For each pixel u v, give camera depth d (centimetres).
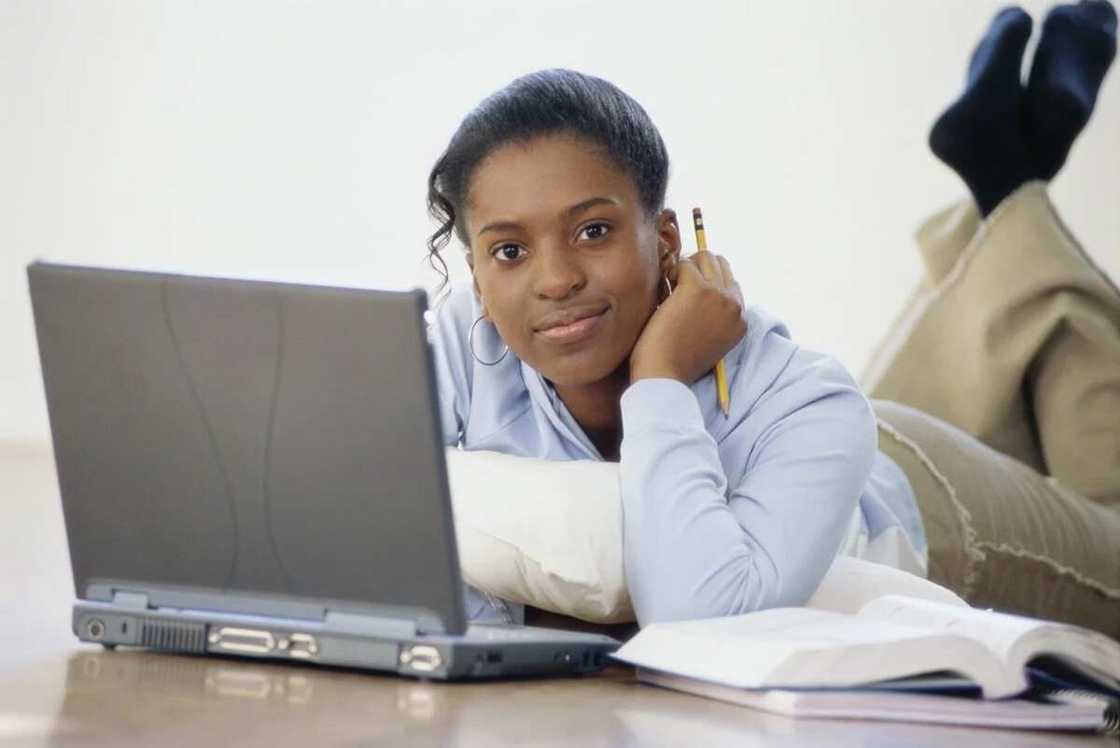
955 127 506
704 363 276
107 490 238
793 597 261
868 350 790
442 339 309
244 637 234
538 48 873
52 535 542
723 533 256
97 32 941
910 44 779
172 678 225
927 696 208
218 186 930
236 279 222
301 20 912
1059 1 736
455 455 286
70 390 236
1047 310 473
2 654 245
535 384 295
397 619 224
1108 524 441
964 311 487
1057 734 204
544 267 269
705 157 820
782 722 204
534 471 276
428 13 895
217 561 234
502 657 227
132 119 941
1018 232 487
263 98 920
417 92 900
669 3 830
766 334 290
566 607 271
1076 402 471
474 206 273
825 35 795
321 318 217
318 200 915
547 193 266
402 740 187
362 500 221
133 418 232
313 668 235
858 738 195
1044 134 505
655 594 256
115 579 242
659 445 262
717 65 817
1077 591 431
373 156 907
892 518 356
